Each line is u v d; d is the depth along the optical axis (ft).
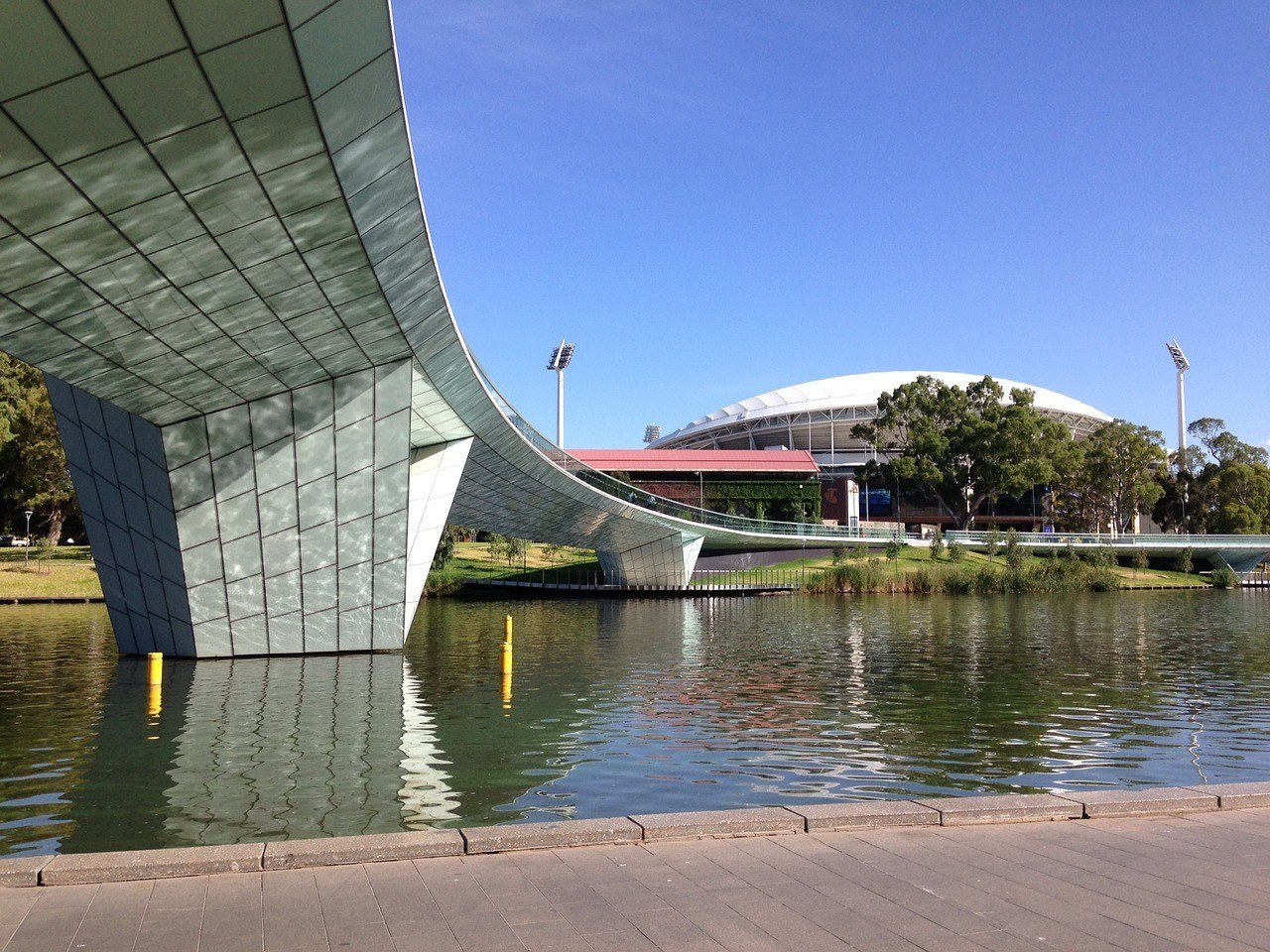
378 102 33.42
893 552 228.63
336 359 62.75
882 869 19.19
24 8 23.15
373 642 77.20
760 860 19.72
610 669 72.74
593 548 189.26
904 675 70.44
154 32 25.44
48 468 189.57
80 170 30.63
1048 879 18.62
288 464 68.44
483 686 62.28
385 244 45.52
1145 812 23.47
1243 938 15.66
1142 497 291.79
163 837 28.07
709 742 43.55
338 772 36.88
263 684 61.67
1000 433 258.16
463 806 31.45
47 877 18.21
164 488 66.44
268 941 15.47
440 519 91.97
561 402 299.99
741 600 175.63
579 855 20.07
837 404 383.04
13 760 39.22
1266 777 37.04
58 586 160.76
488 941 15.48
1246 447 319.47
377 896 17.56
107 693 57.62
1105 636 105.60
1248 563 276.21
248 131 31.40
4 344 43.55
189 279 41.83
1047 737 45.68
